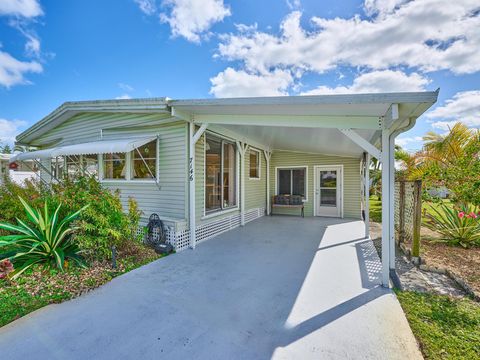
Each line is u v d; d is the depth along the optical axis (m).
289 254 5.82
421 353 2.54
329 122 4.50
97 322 3.05
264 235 7.74
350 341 2.71
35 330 2.88
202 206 7.01
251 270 4.79
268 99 4.20
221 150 8.08
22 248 4.73
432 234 7.62
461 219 6.42
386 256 4.09
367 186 7.56
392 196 4.59
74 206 4.85
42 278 4.15
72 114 8.68
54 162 10.44
